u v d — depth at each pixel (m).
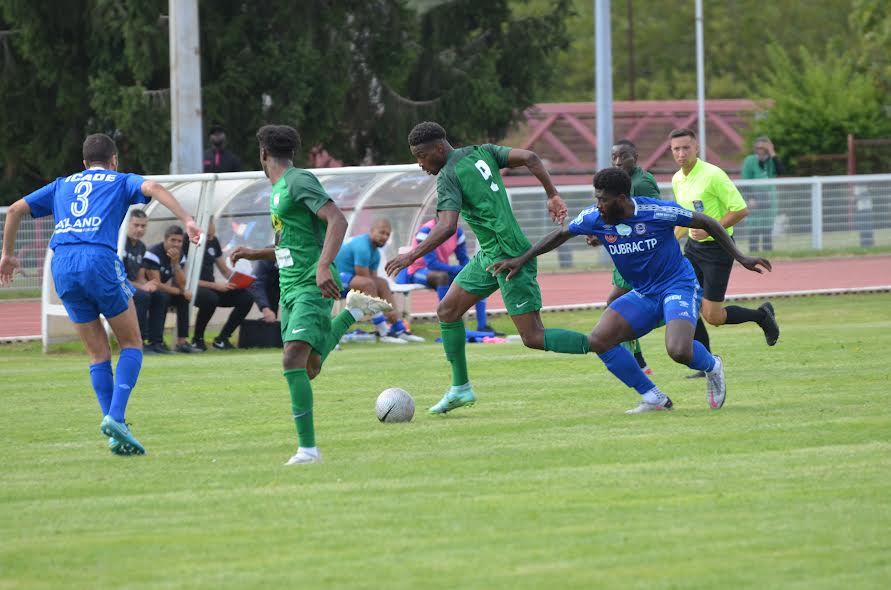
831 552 16.17
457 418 28.30
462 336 28.81
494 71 97.38
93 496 20.38
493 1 99.56
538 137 129.12
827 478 20.33
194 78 61.75
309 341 23.00
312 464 22.75
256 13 85.69
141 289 45.91
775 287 68.38
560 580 15.20
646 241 27.30
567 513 18.42
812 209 71.38
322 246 23.52
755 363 36.88
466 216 28.14
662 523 17.73
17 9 82.31
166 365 40.78
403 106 94.12
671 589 14.84
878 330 46.84
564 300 64.88
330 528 17.83
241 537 17.44
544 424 26.92
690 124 135.00
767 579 15.13
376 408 27.94
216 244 48.84
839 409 27.66
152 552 16.77
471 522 17.98
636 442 24.17
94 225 24.88
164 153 81.56
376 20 90.19
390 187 53.53
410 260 27.23
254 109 84.56
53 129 89.88
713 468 21.36
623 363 28.09
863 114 120.25
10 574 15.84
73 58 85.31
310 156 91.44
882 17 126.31
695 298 27.75
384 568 15.80
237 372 38.47
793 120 120.62
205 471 22.39
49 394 34.22
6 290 60.06
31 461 23.80
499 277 28.12
